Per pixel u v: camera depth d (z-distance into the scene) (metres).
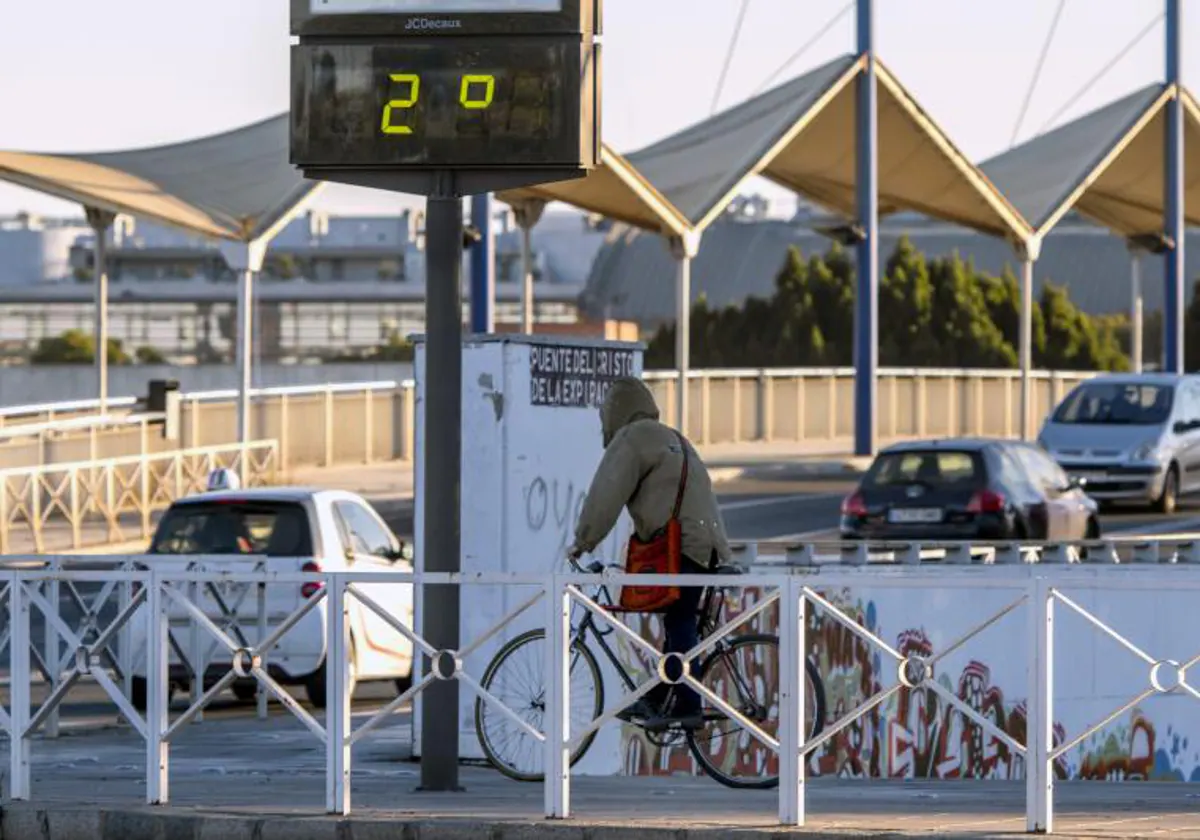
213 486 55.41
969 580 24.36
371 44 27.78
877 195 123.44
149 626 27.12
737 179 106.25
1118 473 85.75
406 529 82.56
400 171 28.20
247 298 91.94
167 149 101.19
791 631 24.70
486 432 33.50
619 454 28.34
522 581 25.52
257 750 36.31
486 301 99.38
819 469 109.31
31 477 75.62
